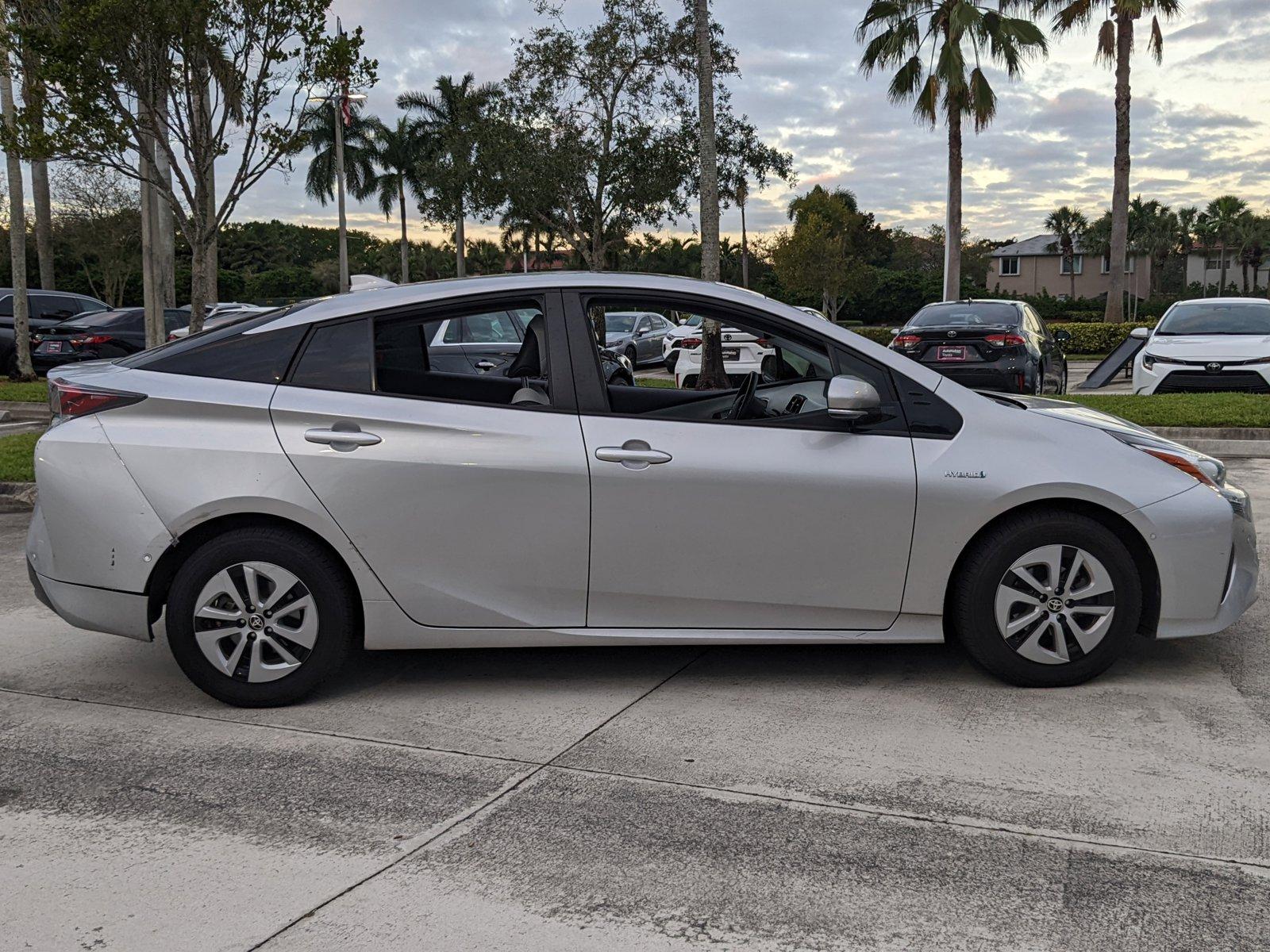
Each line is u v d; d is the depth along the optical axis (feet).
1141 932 8.43
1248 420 34.71
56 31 35.83
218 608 13.46
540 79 69.26
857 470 13.33
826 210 213.66
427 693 14.23
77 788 11.40
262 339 13.83
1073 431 13.74
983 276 287.69
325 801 11.00
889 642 13.75
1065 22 101.55
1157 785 10.98
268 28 36.50
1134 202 254.06
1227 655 15.01
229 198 38.29
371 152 175.94
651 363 63.93
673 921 8.69
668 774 11.53
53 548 13.58
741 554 13.43
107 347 68.44
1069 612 13.57
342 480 13.19
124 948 8.42
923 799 10.79
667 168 68.74
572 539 13.39
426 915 8.84
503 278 14.21
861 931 8.52
